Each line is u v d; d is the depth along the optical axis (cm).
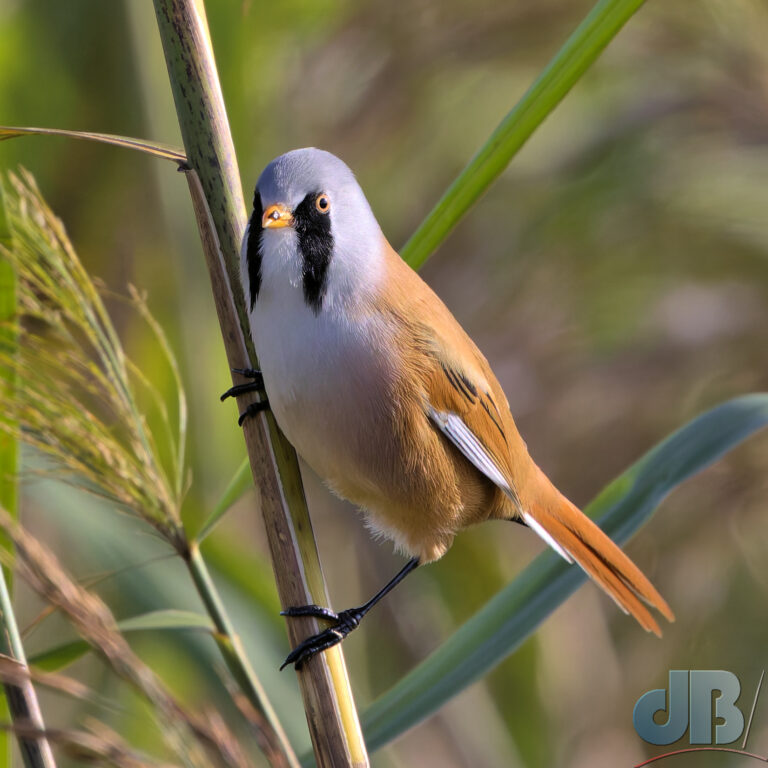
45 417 480
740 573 1139
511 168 1200
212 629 523
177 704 349
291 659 512
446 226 541
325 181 588
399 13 1118
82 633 356
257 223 580
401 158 1186
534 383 1172
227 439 840
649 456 627
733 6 1072
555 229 1162
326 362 576
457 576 1083
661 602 682
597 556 700
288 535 528
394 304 610
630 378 1150
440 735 1023
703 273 1141
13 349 505
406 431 612
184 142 536
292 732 768
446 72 1142
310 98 1136
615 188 1136
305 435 585
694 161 1118
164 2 521
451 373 629
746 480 1123
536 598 602
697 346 1137
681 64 1100
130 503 504
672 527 1146
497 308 1194
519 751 1057
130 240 899
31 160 888
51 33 861
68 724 809
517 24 1110
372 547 1119
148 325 848
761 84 1084
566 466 1159
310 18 1116
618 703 1117
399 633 1109
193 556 519
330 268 581
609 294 1158
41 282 497
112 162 887
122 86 873
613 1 512
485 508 687
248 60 978
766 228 1112
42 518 901
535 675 1070
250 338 568
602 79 1142
